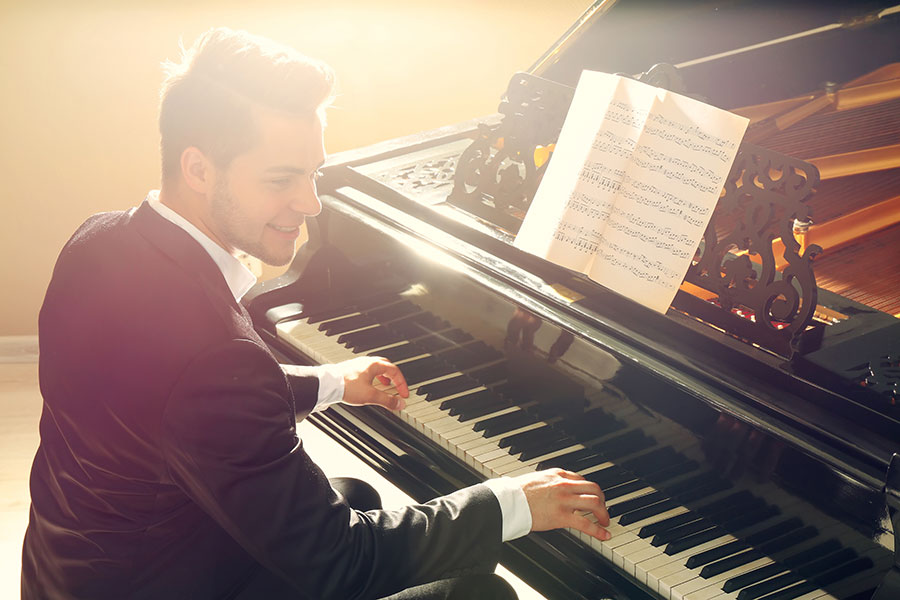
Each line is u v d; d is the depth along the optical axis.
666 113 1.74
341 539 1.45
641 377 1.73
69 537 1.53
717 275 1.71
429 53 3.90
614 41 2.47
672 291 1.72
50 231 3.76
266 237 1.54
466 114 4.06
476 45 3.93
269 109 1.43
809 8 2.35
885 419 1.48
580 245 1.82
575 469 1.82
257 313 2.42
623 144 1.80
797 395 1.59
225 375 1.38
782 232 1.61
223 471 1.39
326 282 2.48
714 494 1.66
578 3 3.89
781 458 1.54
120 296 1.45
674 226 1.72
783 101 2.57
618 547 1.60
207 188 1.48
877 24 2.33
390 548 1.49
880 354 1.66
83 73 3.55
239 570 1.62
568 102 1.94
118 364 1.42
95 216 1.64
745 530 1.62
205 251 1.49
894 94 2.50
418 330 2.25
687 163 1.71
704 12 2.37
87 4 3.46
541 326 1.91
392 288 2.29
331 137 3.98
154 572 1.53
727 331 1.72
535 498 1.58
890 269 2.08
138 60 3.58
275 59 1.44
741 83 2.55
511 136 2.05
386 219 2.25
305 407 1.96
